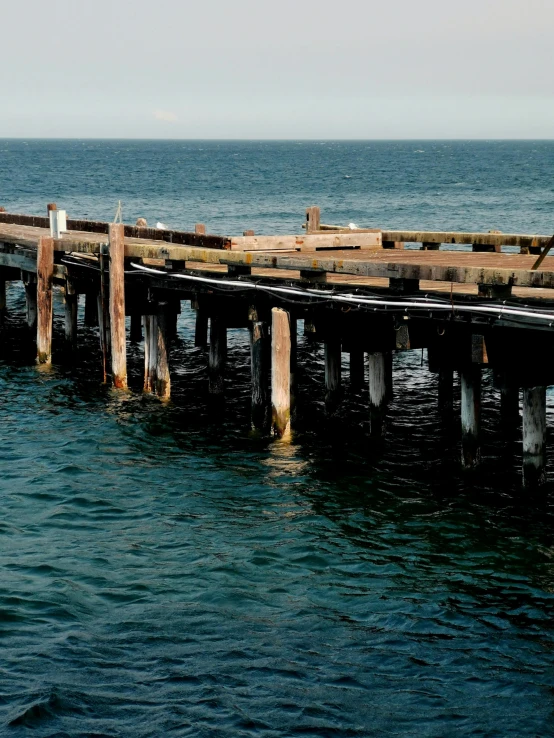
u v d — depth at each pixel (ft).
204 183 364.99
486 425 62.18
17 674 33.17
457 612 37.29
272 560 42.14
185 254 61.93
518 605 37.86
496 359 46.16
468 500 48.83
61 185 340.59
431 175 442.09
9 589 39.37
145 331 69.00
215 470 53.83
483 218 209.87
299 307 56.24
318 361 82.38
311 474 53.01
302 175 441.27
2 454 56.80
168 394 67.97
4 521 46.93
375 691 32.24
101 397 68.49
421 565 41.52
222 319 67.51
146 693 32.14
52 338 90.02
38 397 68.64
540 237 70.28
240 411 65.21
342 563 41.81
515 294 48.78
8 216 100.78
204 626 36.47
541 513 46.85
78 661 34.01
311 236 66.95
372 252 68.18
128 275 68.85
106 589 39.55
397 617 37.01
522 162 631.15
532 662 33.78
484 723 30.50
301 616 37.19
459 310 45.32
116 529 45.98
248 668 33.58
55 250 74.95
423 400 68.95
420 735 29.99
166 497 49.98
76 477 53.01
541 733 29.99
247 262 58.13
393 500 49.06
